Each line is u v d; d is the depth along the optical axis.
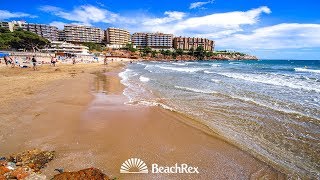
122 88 15.32
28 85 14.16
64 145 5.42
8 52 52.84
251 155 5.24
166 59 125.19
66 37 131.50
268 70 38.41
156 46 154.62
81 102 10.24
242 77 23.94
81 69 31.58
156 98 11.91
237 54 182.25
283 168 4.67
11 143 5.42
